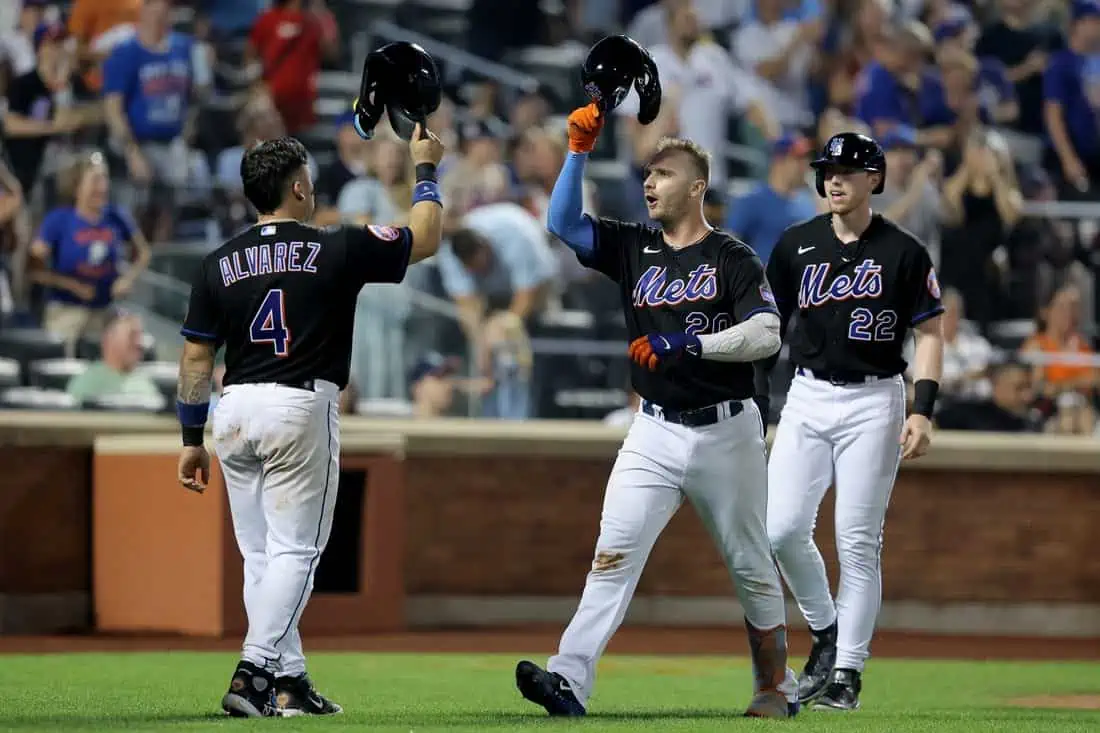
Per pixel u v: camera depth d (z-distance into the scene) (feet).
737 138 195.42
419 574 130.21
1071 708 80.28
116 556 121.29
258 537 64.18
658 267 64.75
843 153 75.77
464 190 174.29
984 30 207.10
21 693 76.54
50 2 172.14
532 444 132.46
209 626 115.24
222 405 63.16
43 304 152.97
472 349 155.22
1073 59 199.82
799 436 77.56
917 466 136.26
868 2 197.57
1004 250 179.11
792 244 78.28
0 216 155.43
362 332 151.64
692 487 63.82
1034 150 202.80
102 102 168.96
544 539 133.39
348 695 79.30
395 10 204.03
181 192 166.30
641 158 184.96
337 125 176.14
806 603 77.82
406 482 130.11
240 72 184.44
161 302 158.51
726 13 205.98
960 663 109.19
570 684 63.41
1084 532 139.23
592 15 211.82
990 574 137.80
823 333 77.00
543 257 165.07
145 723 59.26
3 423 119.85
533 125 186.70
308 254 62.69
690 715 67.41
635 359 61.31
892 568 136.36
